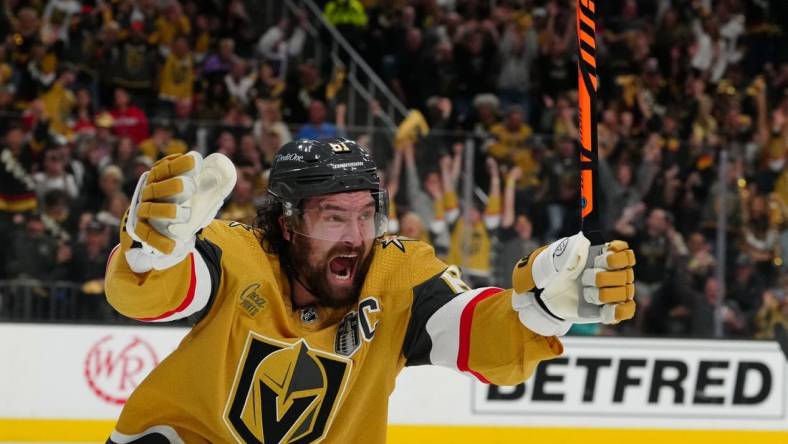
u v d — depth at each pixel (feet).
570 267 7.72
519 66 36.04
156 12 33.86
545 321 8.11
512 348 8.44
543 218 24.76
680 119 36.22
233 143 24.57
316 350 8.55
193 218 7.27
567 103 35.22
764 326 25.77
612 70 37.50
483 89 36.19
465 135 24.50
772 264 25.89
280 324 8.53
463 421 22.99
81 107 30.50
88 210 23.70
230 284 8.43
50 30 32.89
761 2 39.65
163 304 7.86
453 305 8.84
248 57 36.14
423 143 24.38
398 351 8.90
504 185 24.64
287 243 8.82
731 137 36.19
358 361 8.63
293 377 8.52
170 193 7.06
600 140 25.54
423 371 22.91
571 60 36.50
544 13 37.01
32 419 22.02
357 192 8.54
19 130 23.35
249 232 8.90
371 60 36.78
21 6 32.81
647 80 37.22
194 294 8.05
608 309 7.72
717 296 25.68
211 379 8.44
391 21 37.17
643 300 25.55
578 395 23.36
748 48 39.45
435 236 24.40
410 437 22.82
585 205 7.90
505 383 8.76
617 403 23.49
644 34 37.96
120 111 30.50
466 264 24.49
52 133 23.63
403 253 9.10
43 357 22.09
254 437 8.59
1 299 23.22
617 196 25.48
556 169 24.81
